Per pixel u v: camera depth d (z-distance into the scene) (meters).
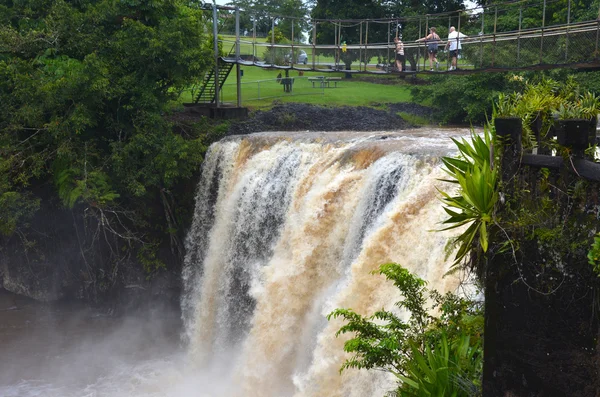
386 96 36.88
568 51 22.36
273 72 47.78
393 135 21.31
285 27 59.12
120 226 26.78
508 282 7.22
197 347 23.41
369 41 46.62
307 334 16.97
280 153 21.88
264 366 17.84
